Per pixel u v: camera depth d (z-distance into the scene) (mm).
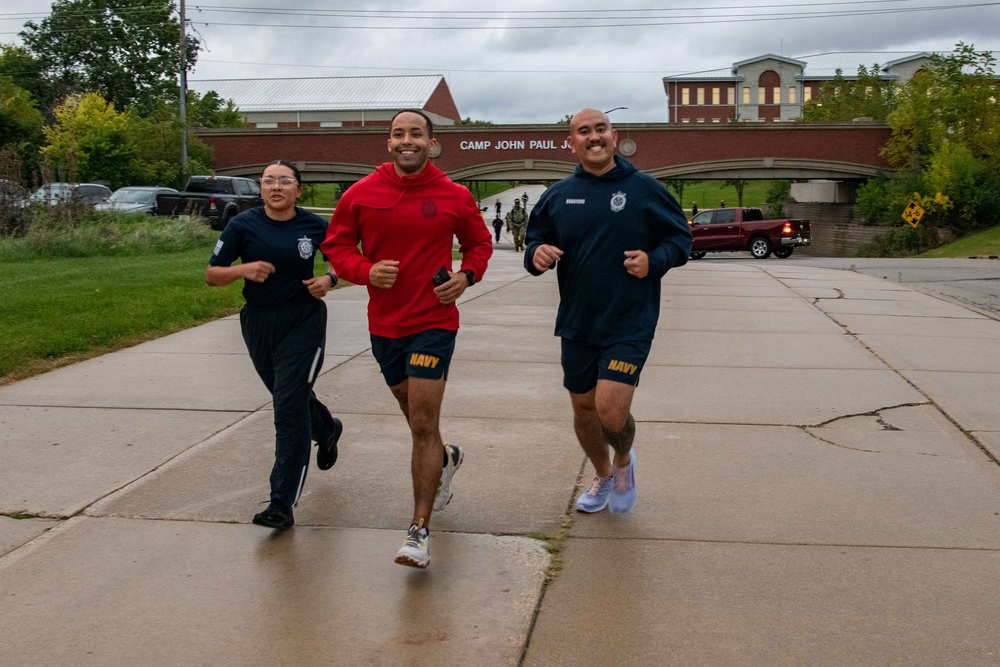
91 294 11625
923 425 6305
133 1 69875
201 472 5289
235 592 3777
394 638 3398
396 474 5273
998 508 4707
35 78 67500
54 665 3223
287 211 4539
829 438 5992
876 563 4023
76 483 5090
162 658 3266
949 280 19406
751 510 4684
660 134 50438
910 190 45781
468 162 51375
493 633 3432
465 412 6660
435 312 4102
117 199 30219
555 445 5852
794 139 49969
